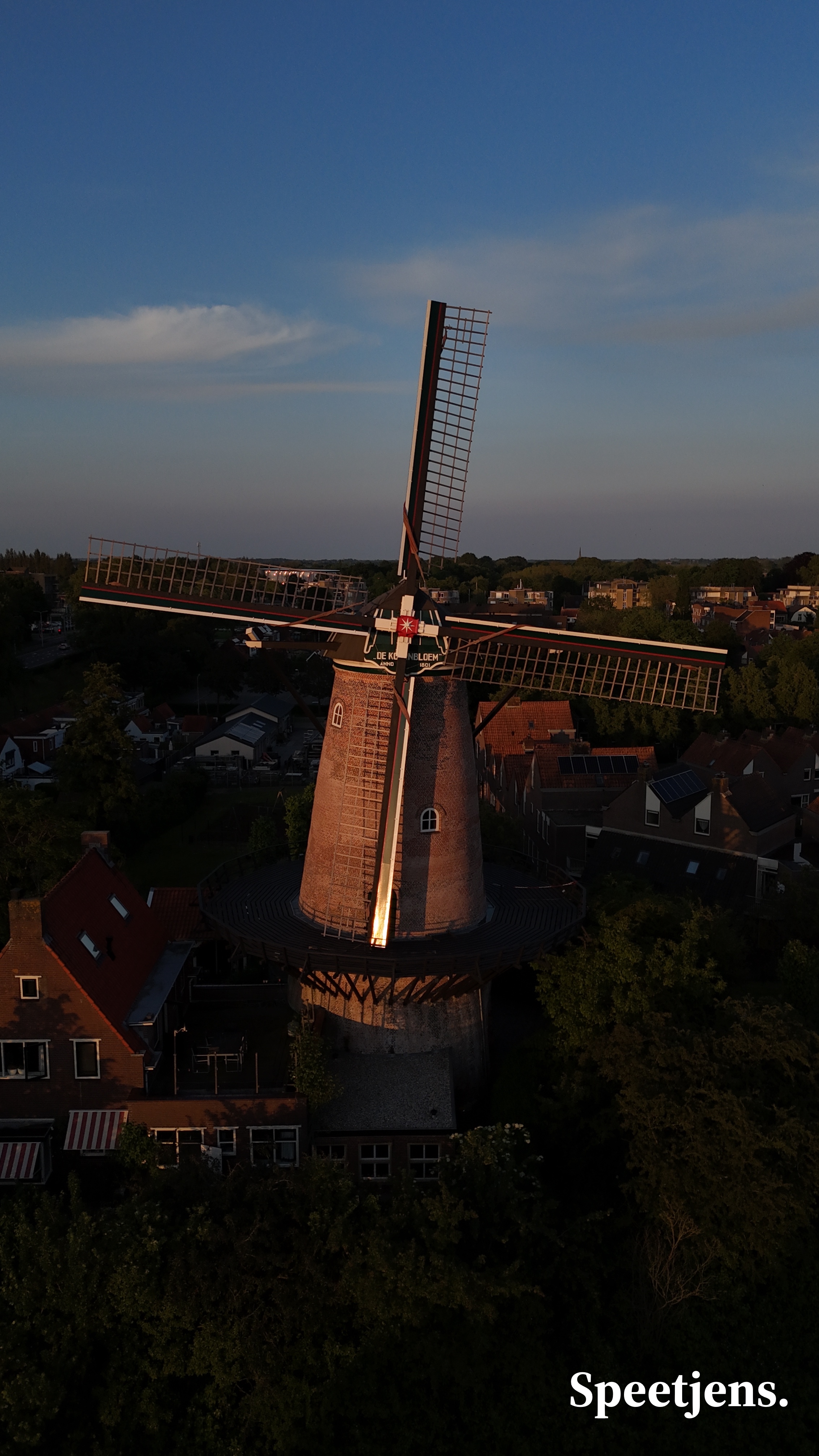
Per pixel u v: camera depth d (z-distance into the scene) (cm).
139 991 3272
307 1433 2459
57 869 4534
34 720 9969
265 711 11738
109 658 12662
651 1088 2805
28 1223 2431
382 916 3186
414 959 3052
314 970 3178
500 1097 3309
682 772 6544
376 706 3159
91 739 7012
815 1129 2658
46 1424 2286
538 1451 2519
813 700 9669
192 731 11262
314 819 3481
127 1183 2873
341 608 3197
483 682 3278
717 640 12700
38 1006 2895
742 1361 2719
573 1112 3077
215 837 7438
